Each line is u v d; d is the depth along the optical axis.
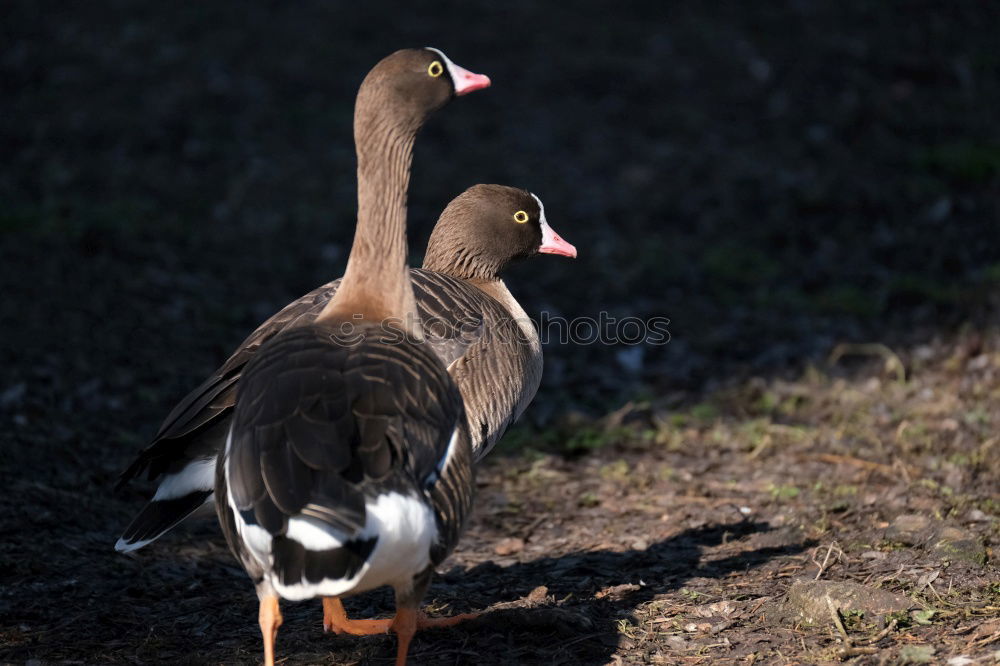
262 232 18.06
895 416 11.88
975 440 10.97
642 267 17.42
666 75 25.03
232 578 8.70
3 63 24.34
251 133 21.84
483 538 9.73
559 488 10.80
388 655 7.20
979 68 25.08
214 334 14.27
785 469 10.77
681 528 9.52
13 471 9.93
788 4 29.03
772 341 14.97
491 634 7.34
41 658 7.11
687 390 13.55
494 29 27.31
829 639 6.85
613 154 21.59
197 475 6.97
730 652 6.88
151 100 22.92
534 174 20.66
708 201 19.75
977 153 20.58
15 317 13.66
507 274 17.36
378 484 5.39
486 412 8.34
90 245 16.44
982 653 6.32
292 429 5.55
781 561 8.45
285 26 27.23
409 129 7.12
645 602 7.84
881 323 15.27
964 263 16.95
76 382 12.28
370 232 6.77
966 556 7.95
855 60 25.52
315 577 5.20
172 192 19.12
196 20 27.48
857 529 8.94
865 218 18.88
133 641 7.43
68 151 20.34
